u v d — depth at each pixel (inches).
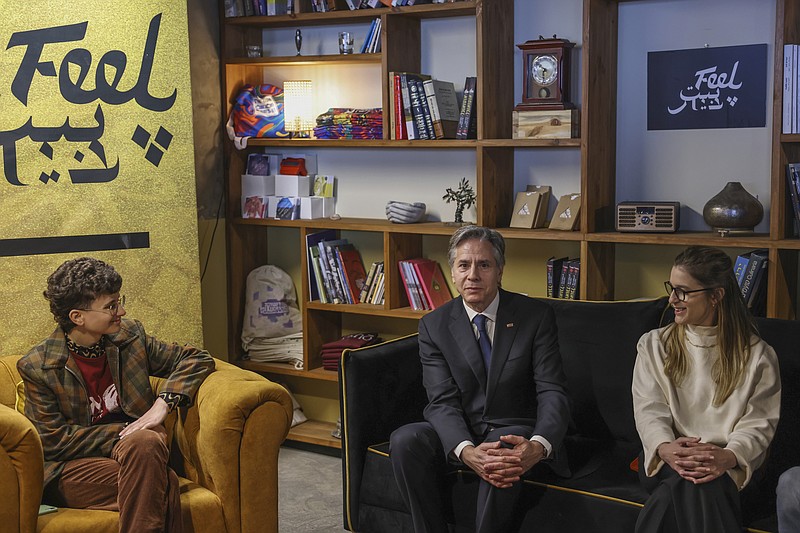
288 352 178.7
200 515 113.5
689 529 98.2
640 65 150.9
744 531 98.3
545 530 109.2
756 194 143.7
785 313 136.4
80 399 116.3
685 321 110.0
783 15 127.6
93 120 142.9
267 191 180.9
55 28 138.8
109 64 144.9
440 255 169.8
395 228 161.0
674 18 147.3
